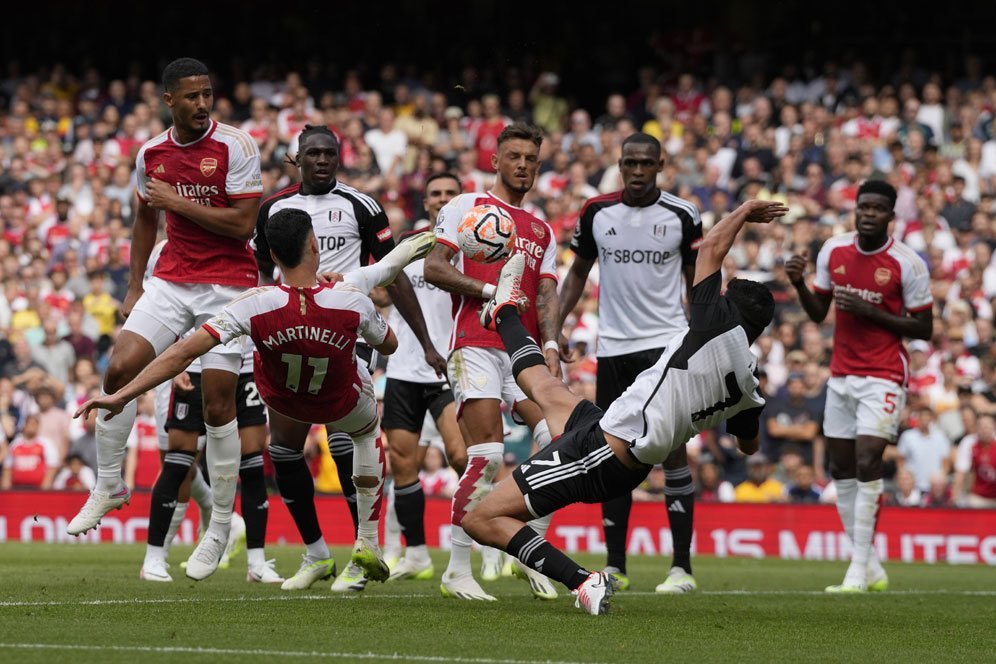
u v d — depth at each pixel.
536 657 9.92
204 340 12.47
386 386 18.45
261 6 48.75
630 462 12.41
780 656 10.52
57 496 29.12
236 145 14.46
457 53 46.41
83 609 12.49
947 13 44.41
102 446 14.46
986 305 33.75
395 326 18.84
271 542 28.28
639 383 12.49
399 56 47.16
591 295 34.03
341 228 16.34
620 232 17.31
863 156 37.69
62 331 36.66
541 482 12.50
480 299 14.41
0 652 9.53
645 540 27.80
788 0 44.88
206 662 9.30
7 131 45.16
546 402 12.98
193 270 14.69
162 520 16.58
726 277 34.50
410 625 11.70
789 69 43.34
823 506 26.88
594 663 9.70
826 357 31.67
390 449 18.41
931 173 37.88
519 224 14.87
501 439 14.60
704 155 38.88
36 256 38.62
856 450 18.50
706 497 29.78
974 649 11.41
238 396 17.03
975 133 39.69
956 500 29.16
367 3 47.56
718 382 12.33
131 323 14.48
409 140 41.72
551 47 46.00
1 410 33.84
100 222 39.62
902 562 26.38
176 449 16.62
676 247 17.30
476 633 11.25
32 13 50.06
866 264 18.50
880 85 43.78
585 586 12.55
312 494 15.55
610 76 46.03
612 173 38.34
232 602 13.45
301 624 11.61
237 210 14.45
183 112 14.23
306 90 44.72
